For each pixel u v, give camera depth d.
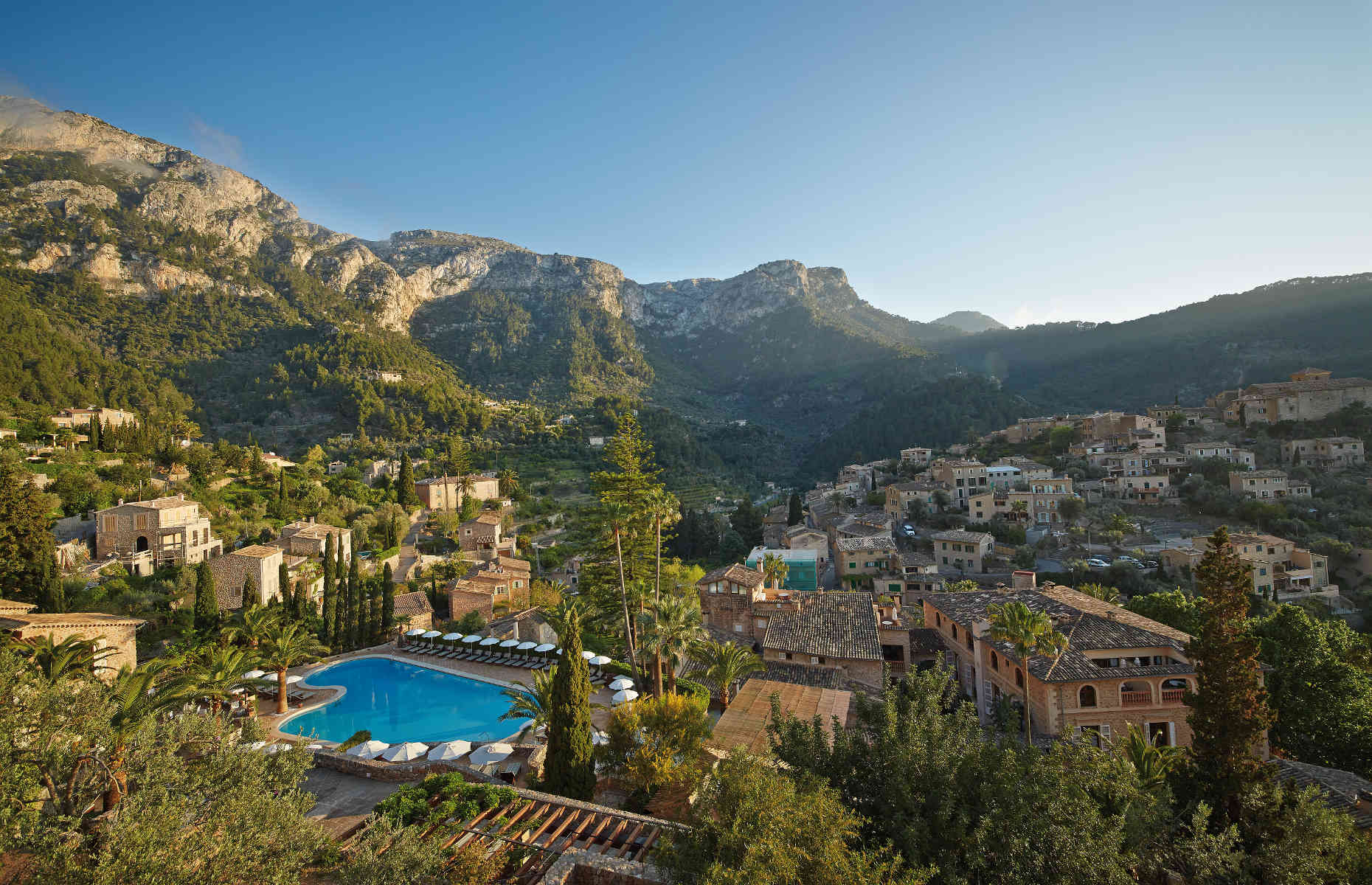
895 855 13.97
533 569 90.25
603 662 41.44
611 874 15.63
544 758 25.23
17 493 45.69
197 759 15.99
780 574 68.38
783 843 12.27
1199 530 90.12
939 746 16.27
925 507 110.00
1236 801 19.66
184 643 43.66
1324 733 32.72
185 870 11.76
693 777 21.20
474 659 46.81
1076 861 13.34
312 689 41.69
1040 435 138.75
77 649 27.28
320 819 19.95
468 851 15.12
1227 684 20.48
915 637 49.34
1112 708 33.25
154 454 92.12
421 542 95.00
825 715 32.41
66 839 13.12
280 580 56.34
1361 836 17.50
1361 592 71.06
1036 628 33.53
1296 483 92.44
